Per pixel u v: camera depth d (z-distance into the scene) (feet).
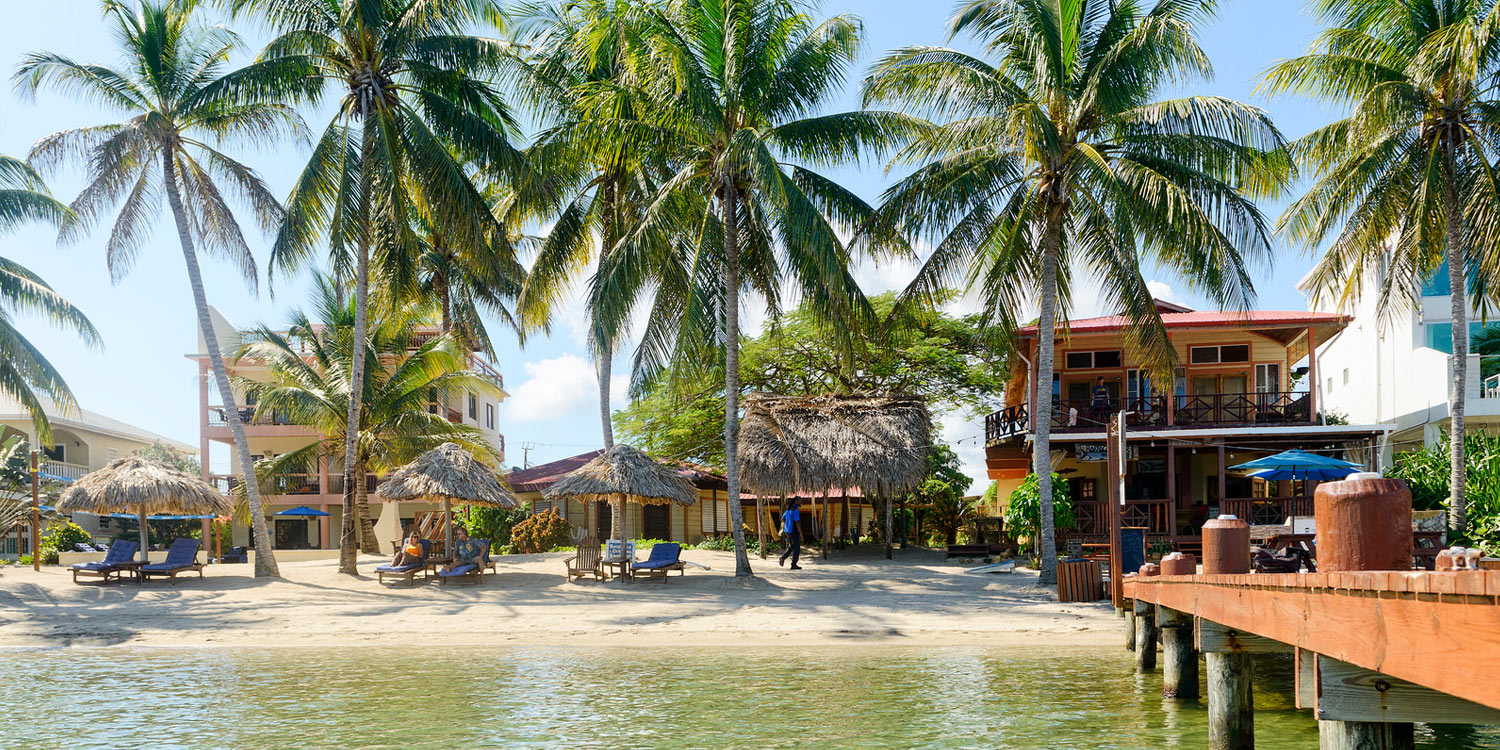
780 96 69.62
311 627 54.03
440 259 100.17
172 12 72.38
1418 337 98.02
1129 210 61.46
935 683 36.81
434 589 67.00
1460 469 63.77
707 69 69.56
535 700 34.19
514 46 76.74
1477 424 93.04
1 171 80.43
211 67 74.84
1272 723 28.94
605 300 65.16
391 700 34.37
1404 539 12.30
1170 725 28.84
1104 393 89.81
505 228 86.74
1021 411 92.94
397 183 72.08
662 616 55.88
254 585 69.77
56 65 69.62
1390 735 13.17
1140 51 62.28
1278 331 90.99
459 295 105.19
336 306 99.40
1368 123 62.28
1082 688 35.24
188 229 73.77
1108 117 65.36
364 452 99.14
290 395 91.76
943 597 61.05
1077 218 68.85
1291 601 14.90
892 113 66.64
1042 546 67.26
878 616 54.75
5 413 135.85
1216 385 92.43
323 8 72.84
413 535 72.18
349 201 71.00
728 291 70.13
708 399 116.26
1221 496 81.15
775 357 112.98
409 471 70.38
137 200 77.00
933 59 66.28
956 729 28.84
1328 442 83.97
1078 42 67.15
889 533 88.63
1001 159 66.90
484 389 101.30
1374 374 108.27
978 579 70.03
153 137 69.10
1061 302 72.54
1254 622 17.47
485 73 76.79
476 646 48.85
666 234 65.98
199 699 34.96
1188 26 60.54
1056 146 61.31
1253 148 63.87
